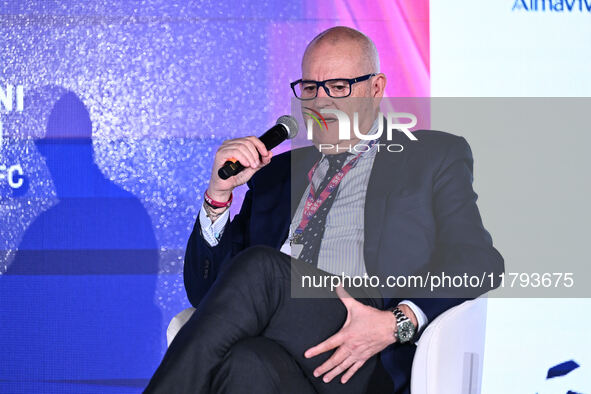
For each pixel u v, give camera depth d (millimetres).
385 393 6000
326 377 5676
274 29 11188
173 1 11227
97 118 11156
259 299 5469
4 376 11000
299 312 5625
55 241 11070
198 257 7359
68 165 11117
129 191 11094
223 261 7371
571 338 10156
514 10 10906
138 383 10977
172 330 6711
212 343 5273
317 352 5578
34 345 11008
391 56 10945
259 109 11172
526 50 10852
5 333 11008
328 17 11164
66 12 11219
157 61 11195
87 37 11211
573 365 10109
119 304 11031
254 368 5234
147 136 11148
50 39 11203
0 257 11055
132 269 11070
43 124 11148
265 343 5410
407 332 5848
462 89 10883
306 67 7672
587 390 10078
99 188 11094
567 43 10859
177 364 5230
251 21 11188
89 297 11031
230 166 6270
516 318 10188
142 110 11172
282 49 11180
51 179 11094
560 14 10906
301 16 11172
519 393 10094
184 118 11172
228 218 7293
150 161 11141
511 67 10852
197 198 11133
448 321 5871
